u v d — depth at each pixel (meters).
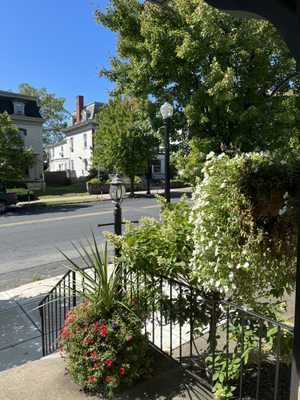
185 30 7.04
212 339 2.27
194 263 2.12
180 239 2.46
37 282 5.35
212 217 1.92
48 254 7.04
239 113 6.86
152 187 24.62
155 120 8.98
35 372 2.46
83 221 10.79
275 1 1.59
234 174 1.87
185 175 7.28
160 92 8.38
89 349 2.18
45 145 39.31
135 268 2.55
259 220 1.82
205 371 2.42
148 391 2.19
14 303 4.61
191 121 7.23
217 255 1.91
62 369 2.50
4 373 2.45
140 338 2.31
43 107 38.09
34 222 10.83
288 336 2.16
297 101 6.83
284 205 1.76
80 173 29.89
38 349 3.51
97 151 19.89
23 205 15.59
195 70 7.36
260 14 1.67
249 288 2.00
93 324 2.26
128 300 2.45
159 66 7.70
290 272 1.94
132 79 8.84
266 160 1.86
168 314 2.54
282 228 1.80
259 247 1.81
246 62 6.91
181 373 2.37
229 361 2.17
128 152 17.95
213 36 6.64
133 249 2.52
